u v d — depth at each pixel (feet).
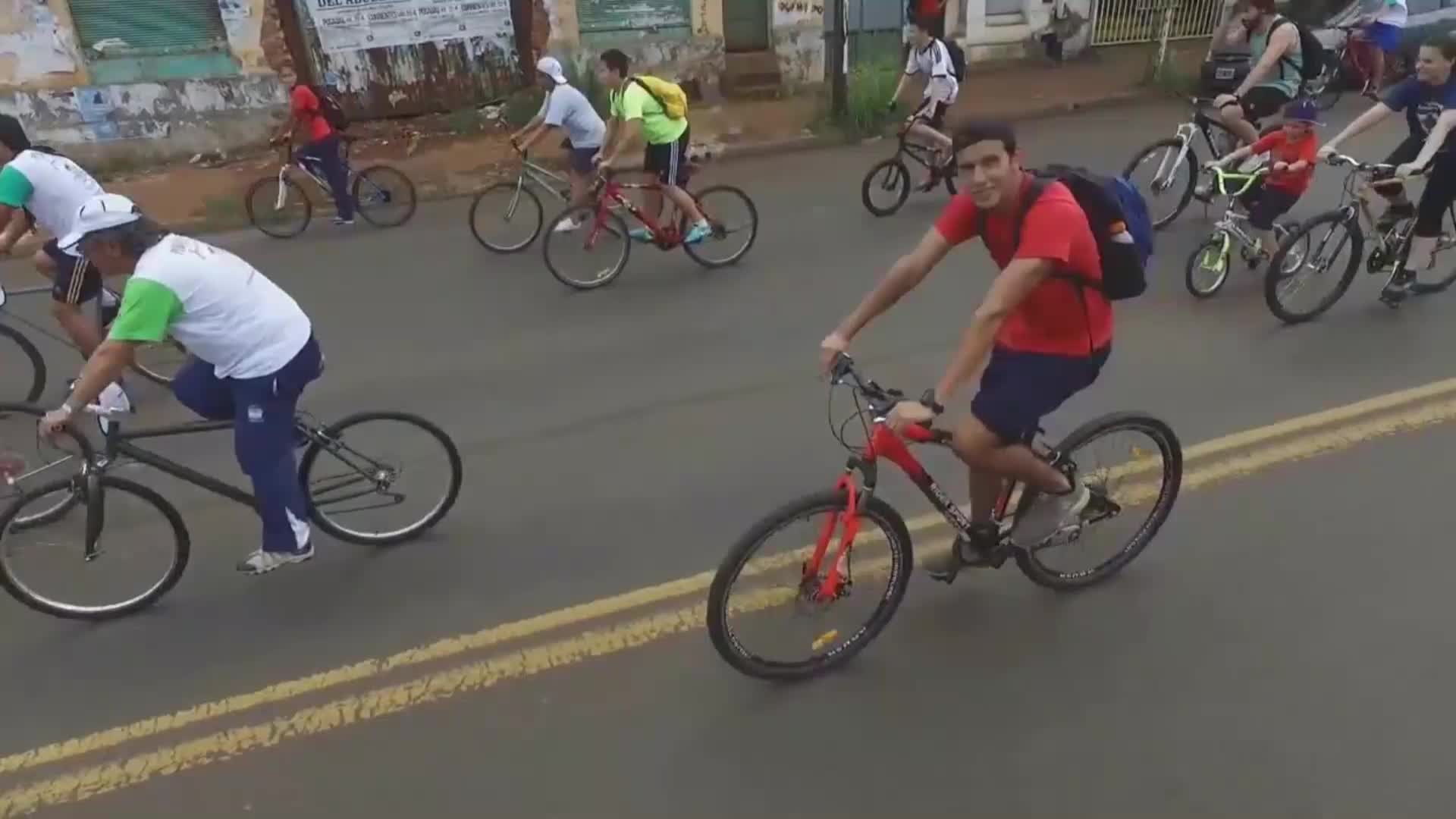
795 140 39.24
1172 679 11.35
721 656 11.21
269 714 11.32
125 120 38.14
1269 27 28.66
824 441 16.92
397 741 10.89
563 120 27.14
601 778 10.32
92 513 12.46
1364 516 14.06
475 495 15.61
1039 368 10.89
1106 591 12.87
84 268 17.43
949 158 30.35
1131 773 10.14
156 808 10.18
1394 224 20.83
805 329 21.54
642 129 24.13
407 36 41.09
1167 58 47.85
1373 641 11.74
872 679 11.56
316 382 19.71
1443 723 10.55
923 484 11.60
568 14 42.83
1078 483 12.19
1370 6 44.45
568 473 16.12
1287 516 14.14
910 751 10.55
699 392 18.78
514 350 21.07
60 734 11.14
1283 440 16.05
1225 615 12.30
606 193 24.31
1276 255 19.86
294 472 12.90
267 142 40.06
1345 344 19.62
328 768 10.57
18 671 12.13
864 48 48.32
